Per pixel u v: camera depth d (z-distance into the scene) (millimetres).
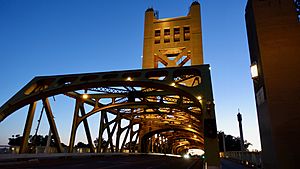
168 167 29781
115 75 34688
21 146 30938
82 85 34031
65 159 32875
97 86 34469
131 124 64125
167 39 75375
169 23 76812
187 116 55156
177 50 74062
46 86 37812
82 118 43031
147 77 33719
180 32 74438
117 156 51688
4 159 23625
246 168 25219
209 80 30562
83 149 43781
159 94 40219
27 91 35094
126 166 26500
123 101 43938
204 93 29359
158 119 67375
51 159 30797
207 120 25391
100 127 48094
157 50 73625
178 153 182875
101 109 44844
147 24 78188
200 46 69812
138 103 42812
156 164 34094
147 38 75938
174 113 55594
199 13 75562
